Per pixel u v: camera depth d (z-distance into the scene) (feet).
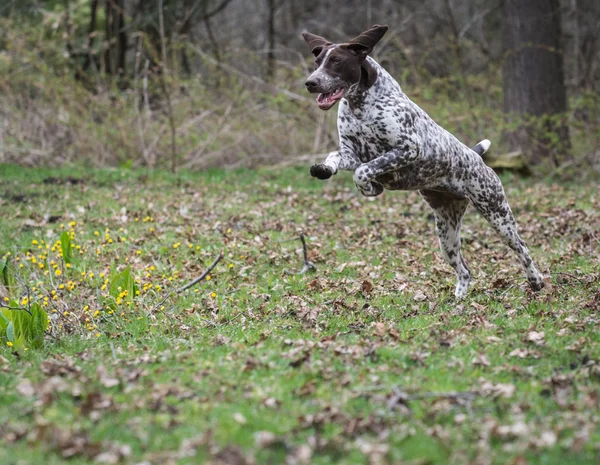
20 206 41.73
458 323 22.54
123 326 24.23
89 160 55.01
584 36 75.56
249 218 39.70
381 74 22.04
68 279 29.71
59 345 22.54
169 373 18.94
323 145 56.70
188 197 44.57
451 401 17.02
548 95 57.72
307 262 30.48
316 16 96.89
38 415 16.52
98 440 15.33
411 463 14.26
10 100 54.60
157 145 55.77
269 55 77.15
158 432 15.72
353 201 43.96
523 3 57.67
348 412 16.60
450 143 23.38
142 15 74.49
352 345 20.58
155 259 32.37
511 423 15.97
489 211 24.58
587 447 14.74
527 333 21.01
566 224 37.17
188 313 25.27
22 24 60.18
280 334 22.30
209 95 57.26
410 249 33.65
